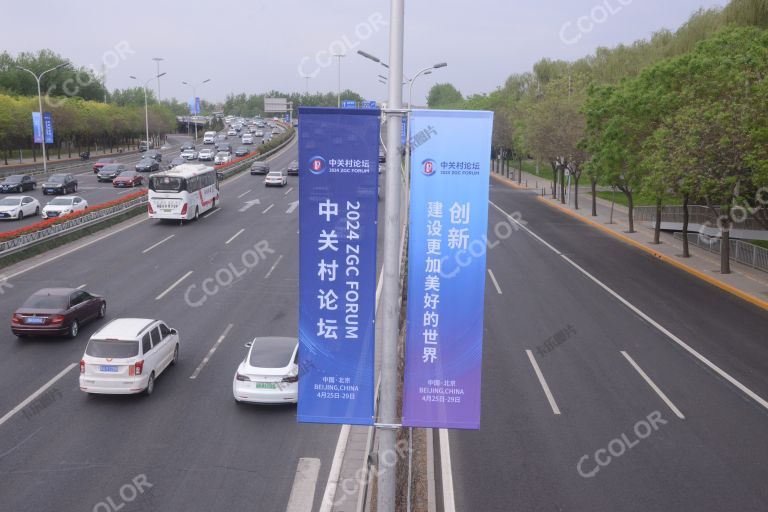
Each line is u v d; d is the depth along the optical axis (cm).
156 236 3716
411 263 967
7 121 6838
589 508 1181
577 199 5869
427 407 994
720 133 2559
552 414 1570
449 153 944
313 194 934
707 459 1359
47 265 2975
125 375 1584
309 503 1197
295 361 1600
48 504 1173
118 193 5359
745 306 2534
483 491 1235
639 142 3419
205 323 2234
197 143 11619
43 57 10481
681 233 4231
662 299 2620
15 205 4091
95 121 8356
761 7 3853
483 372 1834
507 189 7012
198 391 1686
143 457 1347
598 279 2966
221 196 5372
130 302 2452
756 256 3102
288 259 3203
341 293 955
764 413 1581
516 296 2648
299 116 916
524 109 6962
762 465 1337
